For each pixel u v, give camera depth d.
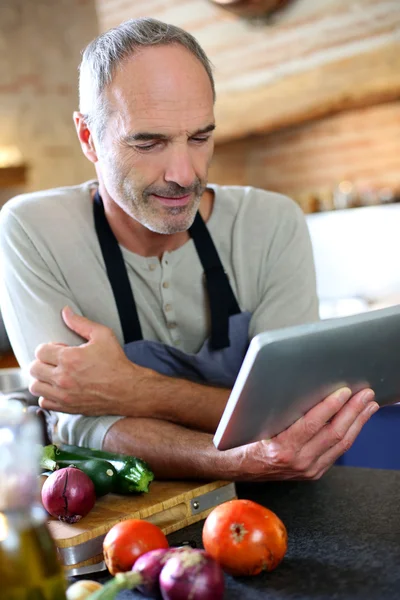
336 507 1.27
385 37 4.20
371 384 1.18
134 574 0.82
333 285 4.70
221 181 5.67
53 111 5.22
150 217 1.46
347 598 0.94
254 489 1.42
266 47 4.66
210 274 1.67
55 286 1.64
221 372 1.67
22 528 0.79
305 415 1.16
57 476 1.17
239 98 4.85
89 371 1.53
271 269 1.72
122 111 1.40
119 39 1.42
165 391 1.55
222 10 4.75
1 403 1.53
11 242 1.65
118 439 1.47
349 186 5.28
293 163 5.61
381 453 2.49
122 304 1.64
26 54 5.12
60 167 5.26
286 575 1.02
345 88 4.40
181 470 1.38
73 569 1.11
